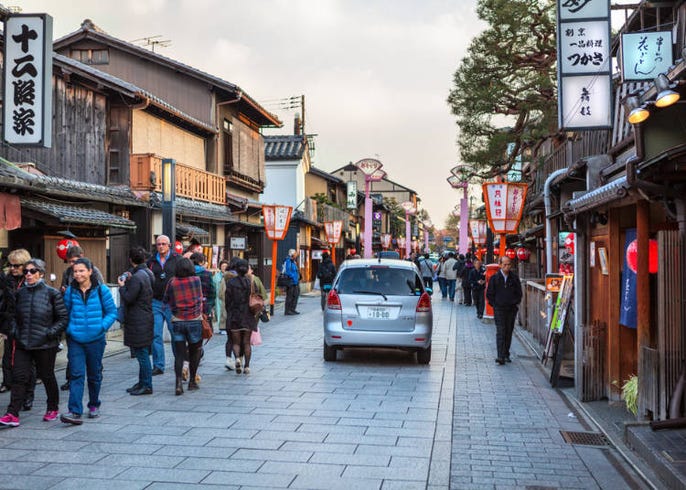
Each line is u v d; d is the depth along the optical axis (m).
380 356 12.83
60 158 17.94
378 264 12.05
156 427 7.14
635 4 10.94
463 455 6.32
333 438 6.77
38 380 9.84
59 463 5.85
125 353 12.73
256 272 32.28
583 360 8.80
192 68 26.67
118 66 27.70
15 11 12.01
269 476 5.53
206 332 9.22
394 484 5.36
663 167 5.95
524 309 18.55
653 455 5.75
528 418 7.89
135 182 19.97
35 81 11.32
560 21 10.37
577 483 5.50
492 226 18.75
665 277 6.59
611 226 8.58
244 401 8.53
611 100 10.25
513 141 20.66
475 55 19.97
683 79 5.49
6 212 11.09
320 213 43.84
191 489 5.20
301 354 12.88
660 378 6.66
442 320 20.20
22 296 7.23
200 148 26.17
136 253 8.85
